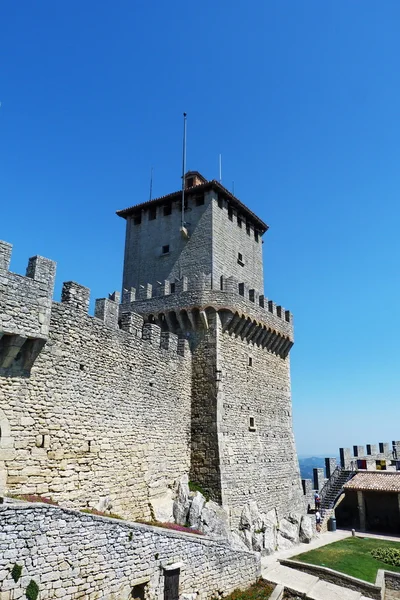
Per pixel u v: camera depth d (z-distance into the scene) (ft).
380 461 173.47
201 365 106.52
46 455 63.00
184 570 60.80
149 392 89.61
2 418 57.62
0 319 56.24
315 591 72.84
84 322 73.82
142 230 136.36
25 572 43.01
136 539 55.11
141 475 83.15
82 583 47.93
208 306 108.58
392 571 87.56
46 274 63.41
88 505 68.90
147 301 115.85
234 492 99.81
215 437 99.91
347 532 138.10
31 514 44.65
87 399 72.18
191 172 141.38
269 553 98.73
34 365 63.16
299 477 132.98
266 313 125.90
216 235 123.65
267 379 126.11
